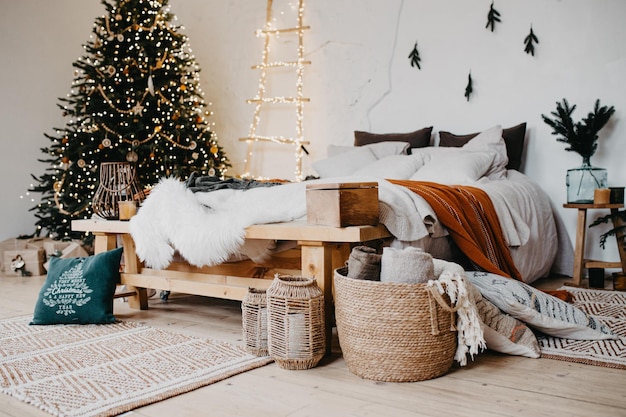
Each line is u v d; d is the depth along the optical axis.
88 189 5.00
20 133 5.61
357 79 5.07
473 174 3.68
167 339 2.51
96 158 5.03
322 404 1.74
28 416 1.70
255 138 5.64
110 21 5.22
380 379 1.93
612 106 3.94
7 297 3.73
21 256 4.77
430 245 2.61
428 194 2.69
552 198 4.21
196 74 6.06
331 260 2.28
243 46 5.79
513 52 4.32
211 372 2.04
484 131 4.26
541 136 4.24
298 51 5.42
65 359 2.24
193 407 1.74
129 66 5.15
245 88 5.79
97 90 5.07
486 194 3.16
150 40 5.18
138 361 2.19
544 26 4.18
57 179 4.96
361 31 5.03
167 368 2.10
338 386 1.89
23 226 5.62
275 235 2.33
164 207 2.67
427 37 4.69
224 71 5.94
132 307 3.23
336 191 2.16
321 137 5.32
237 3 5.81
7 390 1.90
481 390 1.82
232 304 3.35
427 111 4.72
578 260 3.69
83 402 1.78
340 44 5.15
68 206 4.87
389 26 4.87
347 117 5.15
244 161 5.84
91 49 5.22
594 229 4.05
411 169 3.96
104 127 4.90
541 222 3.84
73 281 2.85
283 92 5.54
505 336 2.19
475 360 2.16
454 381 1.92
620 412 1.62
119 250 2.95
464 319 1.95
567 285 3.70
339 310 2.04
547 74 4.19
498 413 1.63
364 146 4.58
